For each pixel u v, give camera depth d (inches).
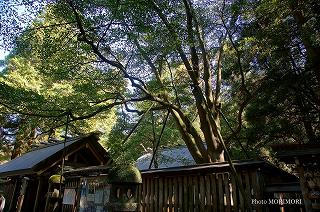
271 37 390.3
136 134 490.9
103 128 687.7
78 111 347.3
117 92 371.2
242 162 253.1
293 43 396.2
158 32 295.3
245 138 451.5
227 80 518.9
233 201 257.0
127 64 361.1
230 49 488.7
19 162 575.2
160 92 420.8
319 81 380.8
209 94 422.0
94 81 365.7
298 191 226.4
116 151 262.4
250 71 493.0
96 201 334.0
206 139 399.2
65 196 414.3
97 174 351.6
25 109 316.2
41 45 313.9
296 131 419.5
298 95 407.2
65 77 361.7
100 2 262.2
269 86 416.2
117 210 171.2
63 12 282.8
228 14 421.7
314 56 370.6
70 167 488.1
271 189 243.0
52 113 328.5
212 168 273.3
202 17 407.5
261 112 430.0
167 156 578.2
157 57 368.5
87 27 284.2
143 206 332.8
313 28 327.6
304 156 195.2
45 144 668.1
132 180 177.9
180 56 414.9
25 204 502.0
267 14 402.0
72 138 549.3
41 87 682.8
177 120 444.1
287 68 418.0
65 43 322.7
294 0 351.9
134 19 276.2
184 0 347.3
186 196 295.0
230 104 531.2
